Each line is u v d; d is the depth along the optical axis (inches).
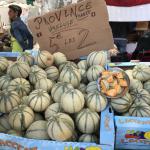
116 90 54.8
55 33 75.2
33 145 46.0
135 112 53.6
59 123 46.9
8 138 46.8
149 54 120.3
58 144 45.6
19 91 59.2
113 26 157.4
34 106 54.1
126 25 159.9
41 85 60.1
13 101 54.6
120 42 144.2
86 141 49.6
